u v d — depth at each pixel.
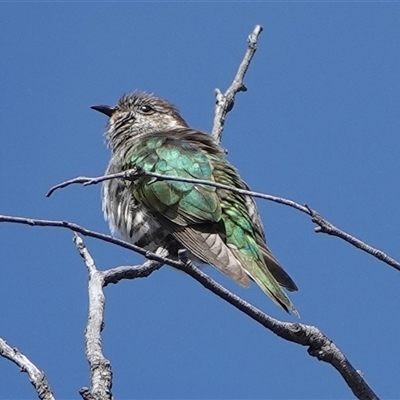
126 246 8.22
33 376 8.41
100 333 8.99
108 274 10.45
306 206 8.09
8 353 8.55
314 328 9.14
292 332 9.04
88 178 8.59
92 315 9.25
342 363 9.17
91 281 10.04
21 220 8.12
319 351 9.12
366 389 9.21
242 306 8.73
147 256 8.20
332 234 8.06
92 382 8.23
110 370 8.36
